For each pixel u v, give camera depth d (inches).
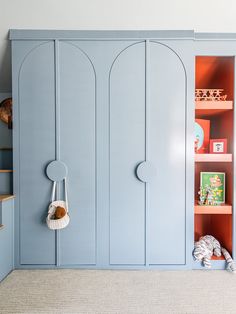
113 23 58.2
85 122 58.7
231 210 61.0
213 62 63.7
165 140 59.1
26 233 59.2
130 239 59.5
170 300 47.1
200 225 77.7
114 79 58.5
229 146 63.5
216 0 54.2
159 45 58.5
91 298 47.6
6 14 56.2
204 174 64.5
